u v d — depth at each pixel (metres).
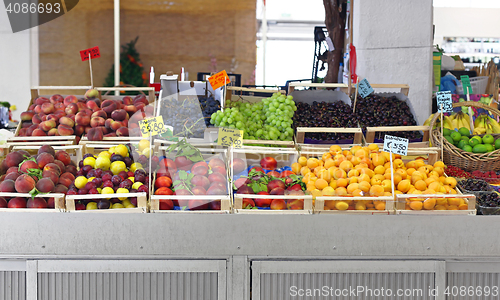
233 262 1.84
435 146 2.56
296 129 2.68
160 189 1.92
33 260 1.79
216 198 1.87
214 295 1.85
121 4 7.47
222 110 2.55
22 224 1.79
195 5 7.53
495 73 4.45
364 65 3.66
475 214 1.90
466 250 1.85
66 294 1.81
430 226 1.84
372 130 2.64
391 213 1.90
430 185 1.98
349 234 1.84
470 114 2.96
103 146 2.37
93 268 1.80
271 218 1.83
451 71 4.49
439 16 7.81
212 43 7.72
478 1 7.79
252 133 2.57
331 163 2.11
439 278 1.85
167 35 7.70
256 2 7.38
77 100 2.87
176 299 1.84
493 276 1.87
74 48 7.06
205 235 1.83
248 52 7.67
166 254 1.83
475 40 7.86
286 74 7.23
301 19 7.34
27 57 6.15
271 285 1.84
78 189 1.95
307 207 1.88
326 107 2.95
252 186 1.96
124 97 3.04
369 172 2.03
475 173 2.41
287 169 2.25
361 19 3.62
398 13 3.59
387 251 1.85
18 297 1.83
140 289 1.82
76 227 1.80
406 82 3.65
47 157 2.06
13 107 5.12
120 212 1.84
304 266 1.83
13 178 1.93
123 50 7.48
